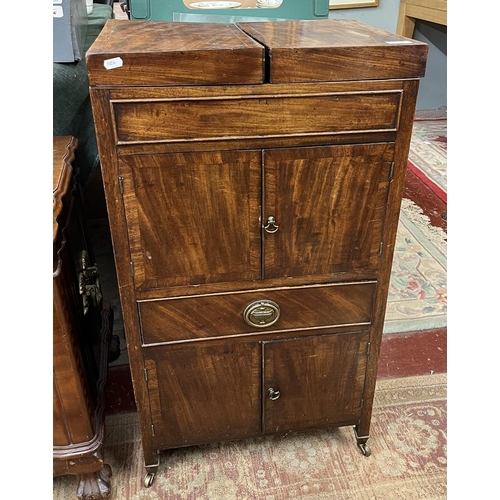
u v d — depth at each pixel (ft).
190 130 2.61
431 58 10.98
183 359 3.30
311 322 3.31
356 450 4.00
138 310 3.08
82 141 4.47
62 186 3.19
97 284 4.30
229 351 3.33
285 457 3.95
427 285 6.03
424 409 4.36
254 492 3.69
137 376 3.31
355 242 3.08
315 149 2.75
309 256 3.07
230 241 2.95
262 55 2.47
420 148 9.61
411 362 4.89
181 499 3.65
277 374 3.46
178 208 2.81
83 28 4.56
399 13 9.95
